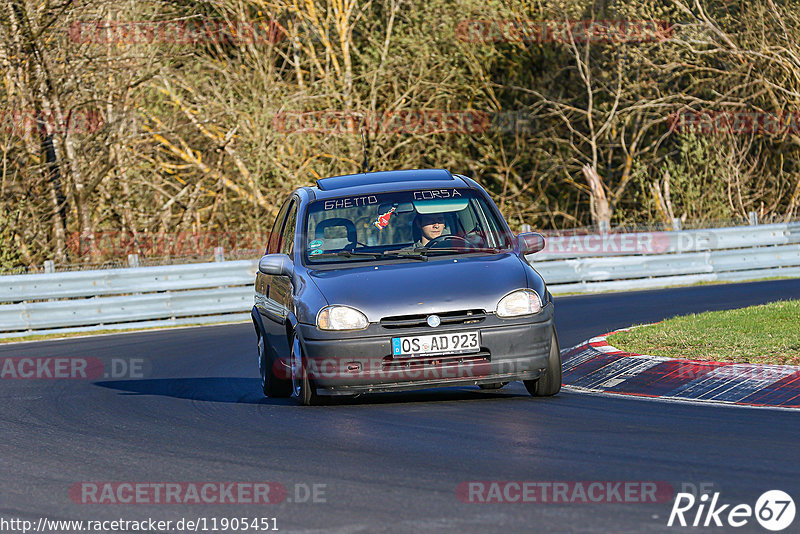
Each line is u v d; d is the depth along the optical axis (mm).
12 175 87438
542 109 120375
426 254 31375
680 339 36875
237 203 102312
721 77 116188
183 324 69000
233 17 103312
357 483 20781
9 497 21375
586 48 115562
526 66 120000
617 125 121500
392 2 107250
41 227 87562
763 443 22922
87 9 86750
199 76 98562
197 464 23531
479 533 16984
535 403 29656
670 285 76125
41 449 26609
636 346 36844
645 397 30484
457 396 31938
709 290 66812
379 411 29266
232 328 62875
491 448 23547
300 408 30672
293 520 18391
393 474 21391
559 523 17344
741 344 34562
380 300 28656
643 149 124062
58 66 86875
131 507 20047
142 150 95812
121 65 88812
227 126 99062
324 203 33062
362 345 28250
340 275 30125
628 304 60812
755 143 119625
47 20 84938
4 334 65375
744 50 111188
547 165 119500
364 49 107625
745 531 16672
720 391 30047
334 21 106188
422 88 108312
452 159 112000
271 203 101562
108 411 32688
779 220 99938
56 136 86875
